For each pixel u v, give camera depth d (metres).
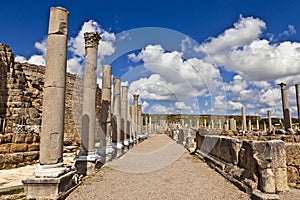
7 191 8.17
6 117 17.34
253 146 7.46
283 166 7.11
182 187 8.61
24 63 22.06
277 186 6.98
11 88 19.72
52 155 7.39
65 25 8.12
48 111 7.57
